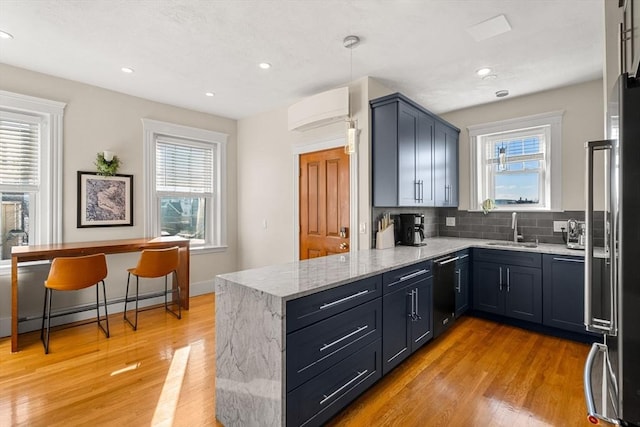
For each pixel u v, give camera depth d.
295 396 1.56
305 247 3.90
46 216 3.27
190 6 2.10
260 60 2.87
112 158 3.59
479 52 2.70
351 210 3.34
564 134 3.45
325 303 1.73
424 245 3.46
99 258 2.96
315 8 2.12
